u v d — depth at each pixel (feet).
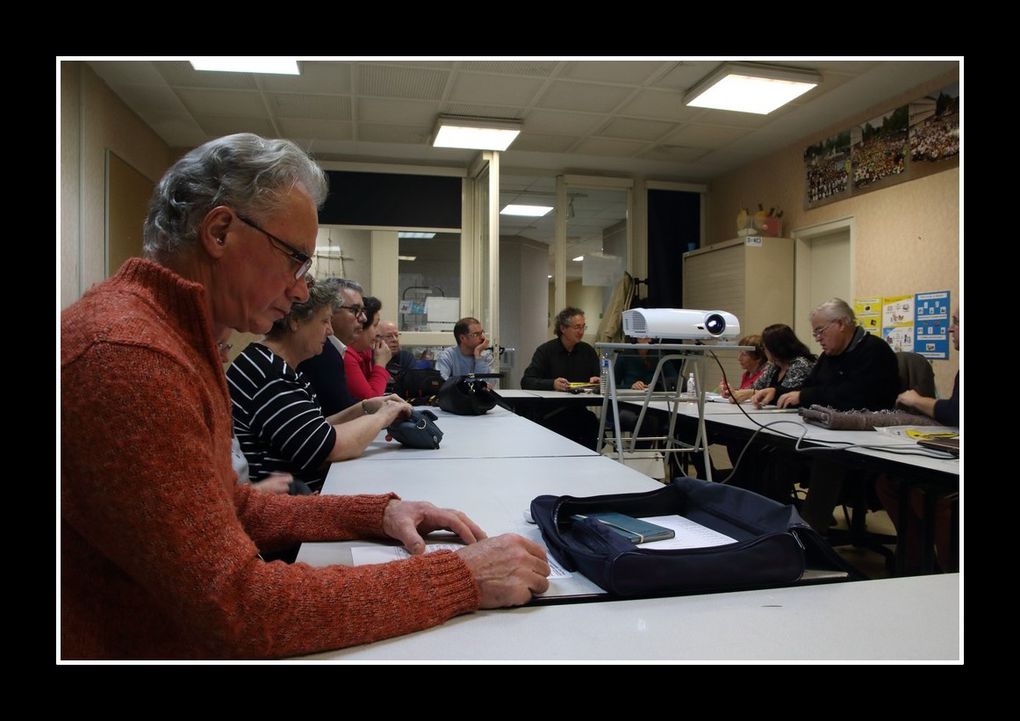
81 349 1.88
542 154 18.38
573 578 2.60
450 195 19.33
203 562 1.84
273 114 15.14
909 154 13.80
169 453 1.86
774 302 17.42
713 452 11.44
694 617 2.22
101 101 12.96
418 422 5.73
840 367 9.73
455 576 2.23
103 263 12.97
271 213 2.52
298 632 1.91
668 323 7.08
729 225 20.08
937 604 2.34
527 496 3.96
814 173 16.52
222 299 2.59
